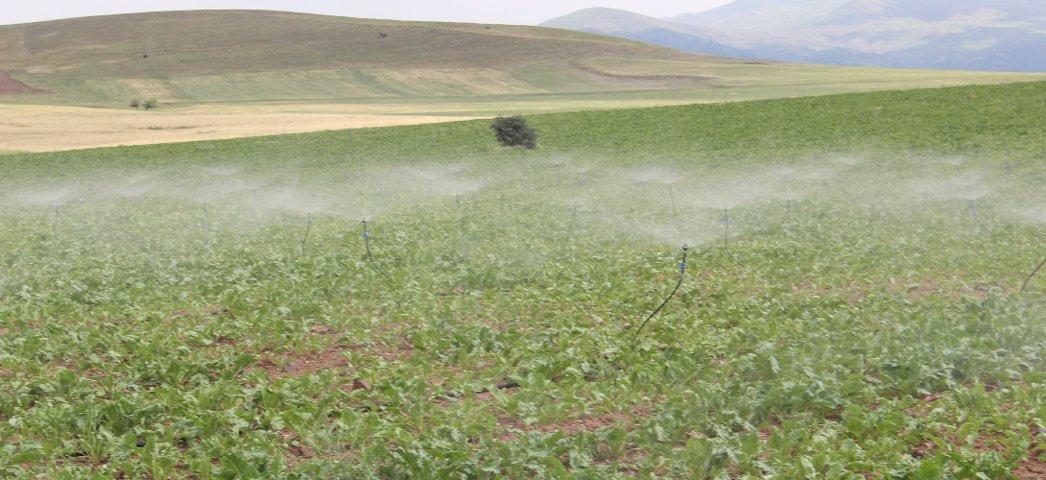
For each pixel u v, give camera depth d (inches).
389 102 4685.0
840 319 542.3
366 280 700.7
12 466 341.7
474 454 343.9
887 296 609.6
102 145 2613.2
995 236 927.0
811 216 1157.1
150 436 366.6
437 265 806.5
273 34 7352.4
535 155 2052.2
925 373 419.8
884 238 920.9
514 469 329.4
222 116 3503.9
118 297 668.1
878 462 328.8
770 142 2000.5
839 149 1852.9
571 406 399.9
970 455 325.4
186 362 473.1
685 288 653.9
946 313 547.5
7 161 2294.5
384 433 357.7
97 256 929.5
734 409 383.9
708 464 327.3
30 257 924.6
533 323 563.8
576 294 641.6
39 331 545.6
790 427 360.5
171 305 636.7
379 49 6732.3
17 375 465.4
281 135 2635.3
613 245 930.1
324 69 6067.9
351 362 485.4
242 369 469.4
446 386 438.0
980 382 427.8
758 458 339.6
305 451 363.9
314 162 2112.5
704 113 2488.9
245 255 897.5
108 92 5423.2
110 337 524.7
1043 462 336.2
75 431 380.5
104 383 440.8
